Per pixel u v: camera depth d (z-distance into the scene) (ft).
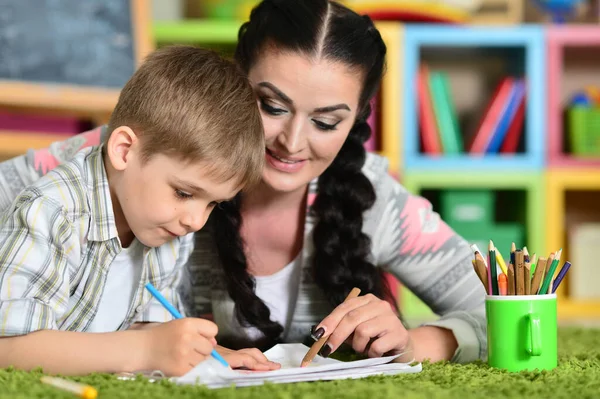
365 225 5.03
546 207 10.16
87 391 2.91
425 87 10.34
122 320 4.28
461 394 3.17
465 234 10.18
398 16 10.37
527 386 3.35
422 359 4.20
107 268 4.06
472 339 4.34
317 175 4.57
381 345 3.88
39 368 3.45
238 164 3.81
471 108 11.51
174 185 3.73
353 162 4.83
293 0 4.38
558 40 10.24
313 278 4.93
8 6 9.05
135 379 3.32
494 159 10.11
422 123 10.34
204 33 9.99
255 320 4.74
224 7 10.41
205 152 3.67
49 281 3.67
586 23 11.09
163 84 3.81
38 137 8.82
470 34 10.18
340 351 4.69
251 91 4.11
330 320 3.87
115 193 3.96
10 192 4.91
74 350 3.48
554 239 10.14
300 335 5.06
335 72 4.24
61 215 3.75
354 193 4.80
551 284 3.92
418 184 10.07
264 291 5.02
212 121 3.73
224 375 3.25
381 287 4.92
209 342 3.47
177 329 3.46
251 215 4.92
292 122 4.30
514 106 10.32
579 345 5.59
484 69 11.53
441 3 10.50
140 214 3.82
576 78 11.72
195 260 4.95
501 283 3.89
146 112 3.77
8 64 8.94
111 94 9.40
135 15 9.71
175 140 3.67
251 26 4.50
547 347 3.82
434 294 5.14
